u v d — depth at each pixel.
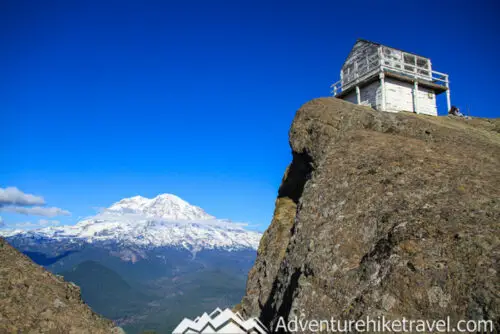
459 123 32.91
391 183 16.02
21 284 12.83
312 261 13.80
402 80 37.38
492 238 10.89
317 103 26.17
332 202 16.66
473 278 9.86
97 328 12.84
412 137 22.02
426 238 11.82
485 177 15.27
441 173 15.94
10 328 10.83
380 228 13.52
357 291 11.62
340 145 21.41
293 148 25.66
